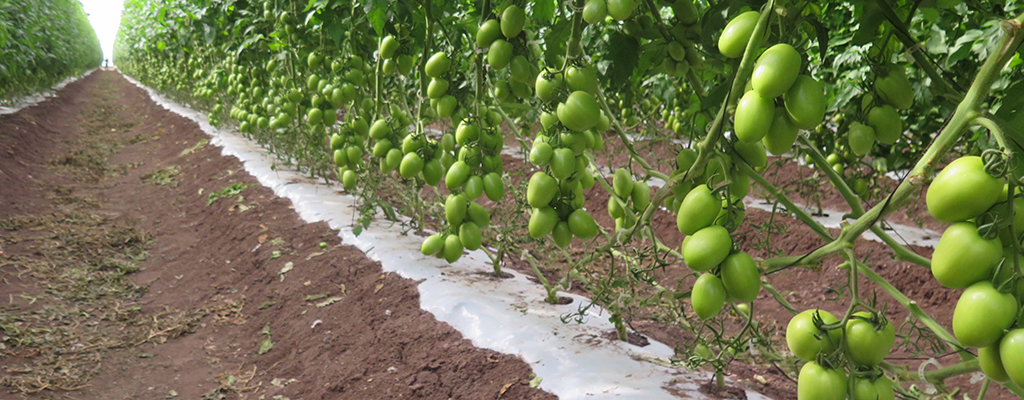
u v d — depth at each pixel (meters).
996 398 2.89
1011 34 0.79
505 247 3.56
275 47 5.75
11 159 7.73
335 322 3.59
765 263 1.20
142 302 4.39
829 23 3.76
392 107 3.80
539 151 1.96
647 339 2.87
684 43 1.74
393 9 3.27
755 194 6.10
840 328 1.10
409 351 3.07
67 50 19.78
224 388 3.22
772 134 1.13
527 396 2.46
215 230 5.68
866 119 1.33
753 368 2.84
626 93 5.32
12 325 3.75
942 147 0.88
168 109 14.18
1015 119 1.08
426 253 3.38
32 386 3.15
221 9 6.81
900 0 1.50
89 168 8.58
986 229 0.85
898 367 1.15
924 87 3.42
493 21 2.09
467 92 2.94
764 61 1.05
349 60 4.10
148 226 6.12
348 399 2.84
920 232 4.83
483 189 2.81
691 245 1.21
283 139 6.73
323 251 4.53
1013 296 0.85
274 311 3.96
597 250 2.02
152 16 12.27
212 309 4.20
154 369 3.45
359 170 4.44
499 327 2.98
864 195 3.88
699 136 1.71
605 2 1.59
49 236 5.49
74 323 3.94
